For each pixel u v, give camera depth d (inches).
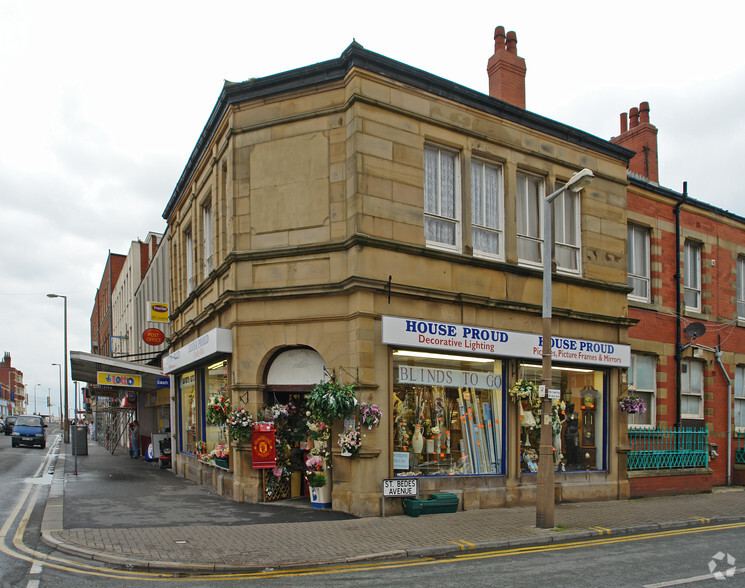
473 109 538.6
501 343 518.3
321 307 470.3
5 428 1910.7
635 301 695.7
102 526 388.2
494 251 551.2
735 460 767.1
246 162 511.5
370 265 458.0
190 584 275.6
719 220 809.5
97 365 839.7
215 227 574.6
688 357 744.3
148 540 348.2
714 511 524.4
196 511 447.2
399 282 473.1
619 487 597.9
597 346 589.9
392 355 464.1
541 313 557.6
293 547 340.5
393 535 376.2
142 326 1238.9
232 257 497.7
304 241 483.2
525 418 540.1
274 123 502.6
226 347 503.2
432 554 342.6
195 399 663.1
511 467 523.2
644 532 432.5
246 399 488.7
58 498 502.3
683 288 751.7
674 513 504.7
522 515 466.6
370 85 478.3
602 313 613.0
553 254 589.9
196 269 660.7
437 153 524.4
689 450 683.4
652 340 705.6
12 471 725.9
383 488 438.3
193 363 613.3
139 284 1363.2
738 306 836.0
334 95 489.4
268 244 495.5
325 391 439.5
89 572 292.4
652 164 836.0
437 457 494.9
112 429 1279.5
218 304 527.8
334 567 311.4
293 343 477.4
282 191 495.8
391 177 480.7
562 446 578.6
